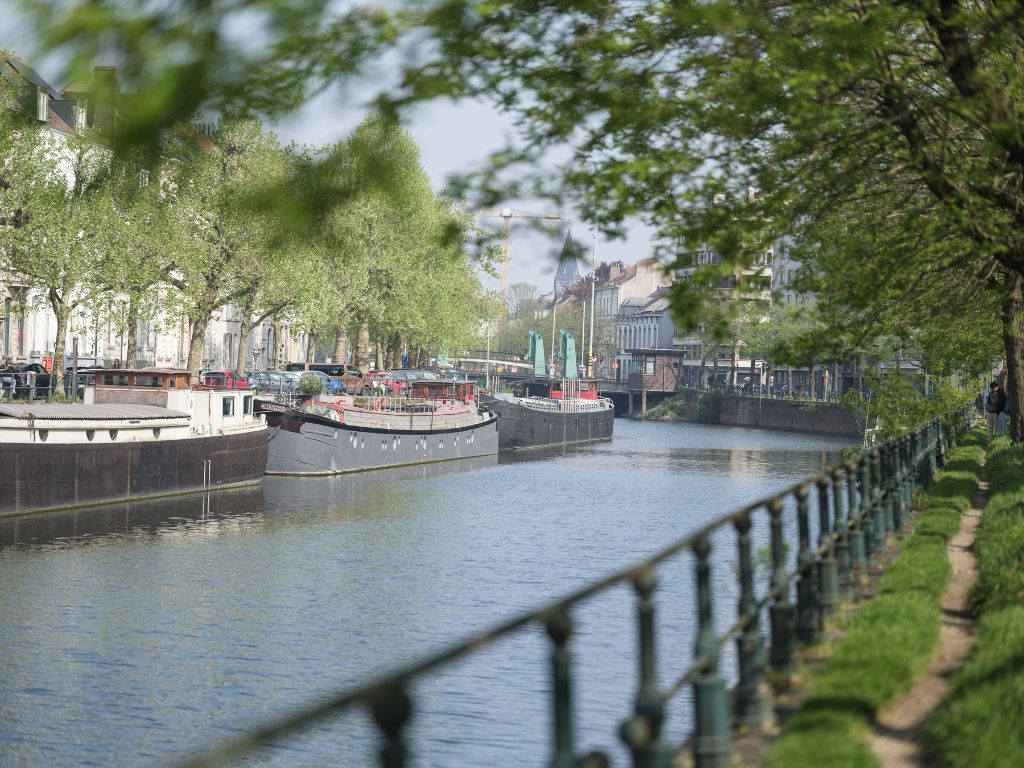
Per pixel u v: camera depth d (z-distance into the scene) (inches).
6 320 3221.0
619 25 454.9
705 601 342.3
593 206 499.8
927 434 1384.1
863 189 734.5
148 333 4045.3
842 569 642.8
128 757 943.0
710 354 7401.6
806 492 531.5
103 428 2209.6
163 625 1343.5
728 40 458.3
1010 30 519.8
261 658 1225.4
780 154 602.2
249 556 1785.2
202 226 2674.7
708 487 3058.6
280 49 200.5
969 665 430.9
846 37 467.8
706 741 338.6
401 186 188.7
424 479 3073.3
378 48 249.3
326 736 973.2
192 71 150.6
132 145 153.7
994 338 1626.5
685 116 508.4
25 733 987.9
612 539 2086.6
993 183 640.4
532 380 6520.7
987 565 655.1
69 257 2458.2
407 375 4205.2
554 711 227.0
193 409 2518.5
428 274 3705.7
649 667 279.4
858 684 423.8
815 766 330.6
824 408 5935.0
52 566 1637.6
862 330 741.9
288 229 182.9
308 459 2997.0
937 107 633.0
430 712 992.9
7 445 1978.3
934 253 708.7
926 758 361.7
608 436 5339.6
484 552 1899.6
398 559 1808.6
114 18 141.8
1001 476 1283.2
